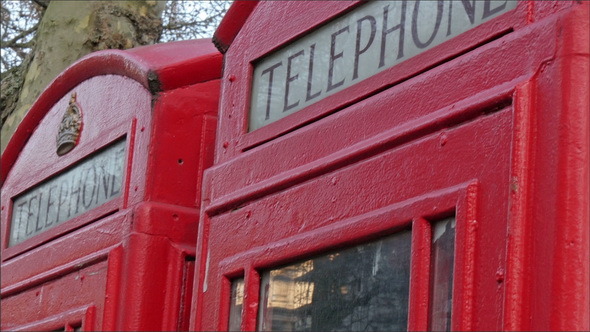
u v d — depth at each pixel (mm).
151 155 3178
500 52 1917
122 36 6211
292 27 2623
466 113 1939
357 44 2363
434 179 1992
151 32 6395
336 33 2451
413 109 2107
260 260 2473
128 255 3088
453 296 1861
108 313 3072
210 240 2738
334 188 2283
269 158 2568
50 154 3855
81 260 3312
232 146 2779
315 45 2525
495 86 1909
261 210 2543
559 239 1692
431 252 1968
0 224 4180
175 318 3078
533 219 1752
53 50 6117
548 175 1744
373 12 2334
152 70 3229
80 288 3289
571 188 1706
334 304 2223
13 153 4176
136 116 3301
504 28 1938
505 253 1777
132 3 6348
